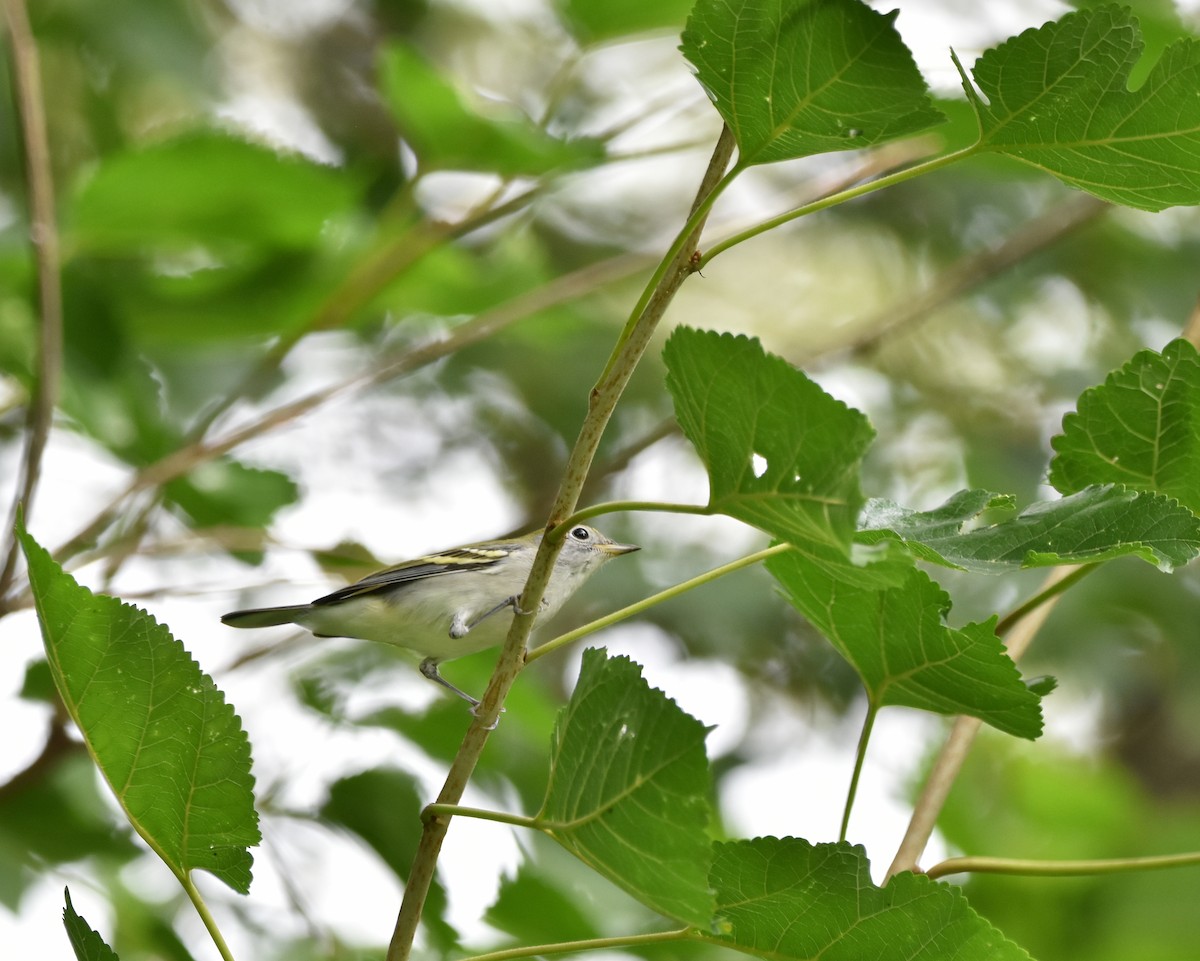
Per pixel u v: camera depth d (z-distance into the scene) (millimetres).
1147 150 3453
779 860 3604
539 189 7117
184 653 3590
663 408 12594
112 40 8984
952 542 3904
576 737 3293
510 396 12688
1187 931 8039
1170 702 12047
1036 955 8047
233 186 6902
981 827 8578
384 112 13359
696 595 10781
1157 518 3707
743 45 3258
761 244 14305
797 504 2916
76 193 6816
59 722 6676
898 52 3178
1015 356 13508
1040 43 3355
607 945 3613
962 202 13195
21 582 6238
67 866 6688
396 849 6516
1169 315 12844
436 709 7051
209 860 3674
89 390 7258
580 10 6711
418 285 8055
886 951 3639
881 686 4180
